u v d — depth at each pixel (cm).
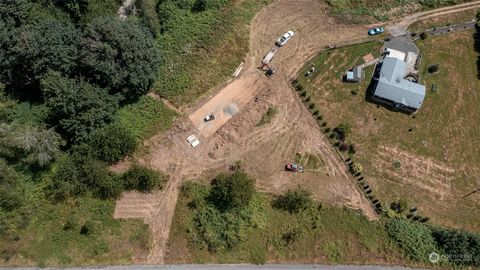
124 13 7356
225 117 6750
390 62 6831
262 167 6500
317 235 6128
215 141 6625
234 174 6259
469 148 6650
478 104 6862
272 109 6769
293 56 7088
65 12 6938
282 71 6994
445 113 6806
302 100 6856
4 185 6069
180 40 7138
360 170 6462
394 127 6731
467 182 6500
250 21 7262
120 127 6556
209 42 7075
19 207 6100
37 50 6322
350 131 6675
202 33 7144
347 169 6531
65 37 6556
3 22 6569
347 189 6438
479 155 6619
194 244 5997
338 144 6625
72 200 6200
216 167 6494
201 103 6819
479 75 7019
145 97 6856
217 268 5931
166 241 6047
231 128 6662
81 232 6009
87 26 6538
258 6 7362
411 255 6044
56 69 6481
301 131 6700
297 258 6022
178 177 6438
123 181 6306
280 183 6425
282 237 6084
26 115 6731
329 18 7319
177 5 7375
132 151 6488
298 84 6906
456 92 6925
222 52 7038
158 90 6869
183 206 6247
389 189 6450
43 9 6838
